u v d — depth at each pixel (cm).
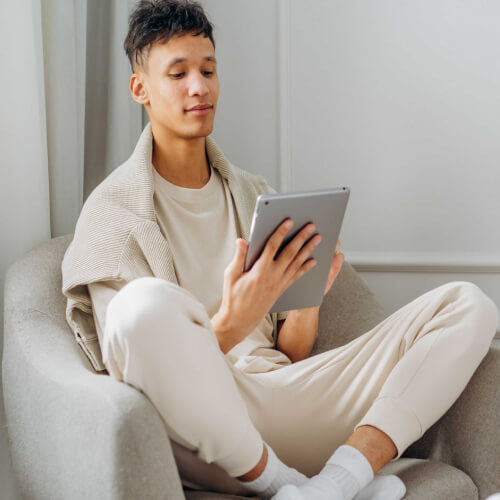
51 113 157
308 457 116
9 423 117
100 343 116
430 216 185
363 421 105
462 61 179
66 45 157
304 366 118
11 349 116
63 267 124
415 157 184
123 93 175
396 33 181
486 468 111
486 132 181
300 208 99
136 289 91
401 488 98
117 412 84
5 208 139
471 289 117
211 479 103
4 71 137
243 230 135
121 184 125
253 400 112
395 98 183
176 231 127
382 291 189
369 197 187
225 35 189
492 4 176
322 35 184
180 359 88
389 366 114
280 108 187
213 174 138
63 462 96
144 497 84
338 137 187
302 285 113
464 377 111
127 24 176
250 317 107
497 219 182
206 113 125
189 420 91
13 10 137
